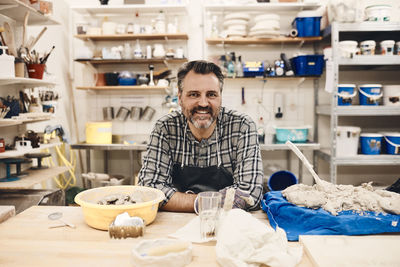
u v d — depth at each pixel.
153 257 0.83
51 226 1.15
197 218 1.22
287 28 3.72
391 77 3.71
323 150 3.58
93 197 1.28
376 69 3.65
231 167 1.64
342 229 1.05
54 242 1.02
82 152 3.98
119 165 3.95
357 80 3.73
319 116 3.82
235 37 3.41
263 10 3.64
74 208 1.37
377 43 3.62
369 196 1.16
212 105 1.44
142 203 1.12
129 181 3.52
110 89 3.83
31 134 2.54
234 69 3.48
